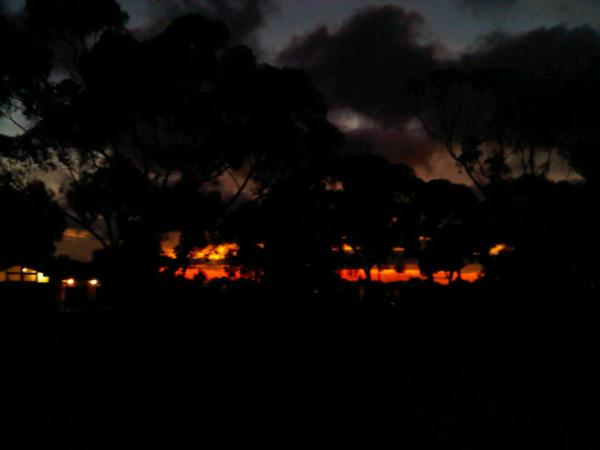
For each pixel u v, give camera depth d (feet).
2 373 49.21
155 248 77.71
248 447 29.99
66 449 29.53
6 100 82.69
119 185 76.74
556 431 33.17
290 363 57.21
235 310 78.33
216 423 34.65
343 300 85.61
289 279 81.46
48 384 45.73
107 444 30.58
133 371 51.67
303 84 87.10
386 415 36.63
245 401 40.19
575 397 41.57
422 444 30.58
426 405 39.11
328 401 40.63
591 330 58.95
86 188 78.74
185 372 51.78
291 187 87.92
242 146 84.99
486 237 79.36
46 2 82.64
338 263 89.97
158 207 77.00
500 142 86.07
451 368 53.98
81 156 86.22
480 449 30.01
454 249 122.31
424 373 51.34
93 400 40.16
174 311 75.61
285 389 44.62
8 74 80.38
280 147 87.20
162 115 83.82
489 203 71.56
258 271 81.51
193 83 86.74
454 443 30.91
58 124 80.28
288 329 74.49
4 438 31.55
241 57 84.48
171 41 81.30
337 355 62.18
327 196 100.22
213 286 80.64
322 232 90.99
